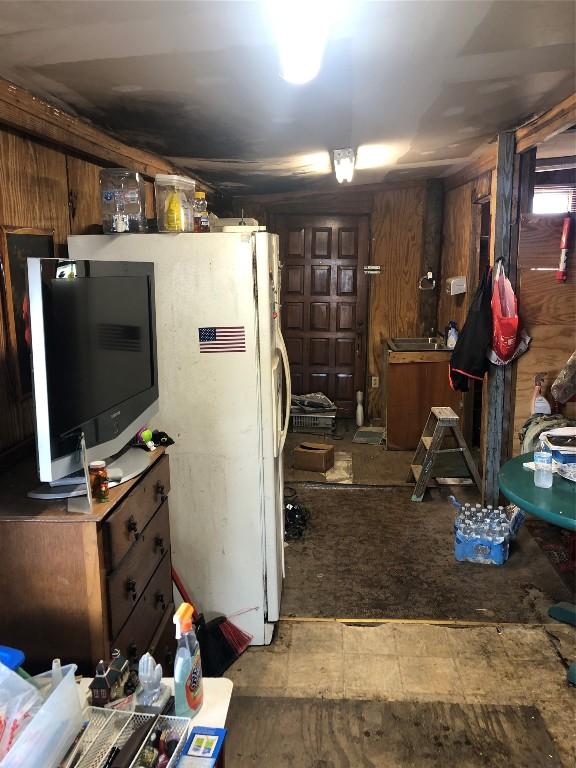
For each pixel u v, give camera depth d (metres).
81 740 1.12
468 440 4.95
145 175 3.19
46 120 2.09
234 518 2.48
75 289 1.49
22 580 1.50
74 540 1.47
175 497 2.48
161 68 1.74
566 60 1.86
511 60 1.84
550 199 4.83
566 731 2.02
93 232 2.62
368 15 1.41
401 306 5.71
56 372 1.40
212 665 2.32
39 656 1.53
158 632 1.92
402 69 1.86
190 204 2.42
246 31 1.44
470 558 3.17
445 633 2.56
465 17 1.45
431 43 1.63
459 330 4.92
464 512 3.30
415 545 3.38
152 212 3.33
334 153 3.37
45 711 1.05
